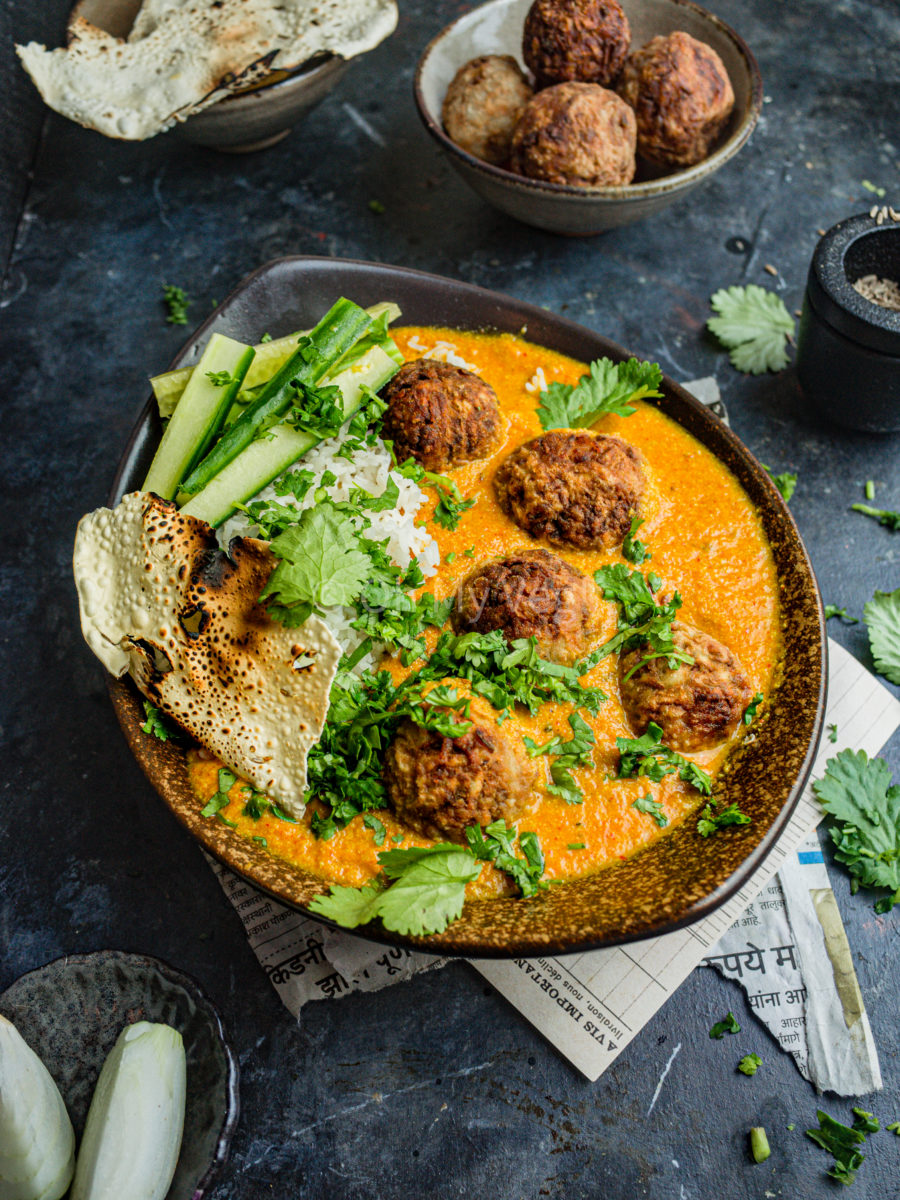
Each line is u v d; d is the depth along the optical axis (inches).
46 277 21.1
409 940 13.2
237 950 15.9
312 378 16.3
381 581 15.4
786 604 15.7
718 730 14.9
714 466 16.8
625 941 13.2
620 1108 15.0
